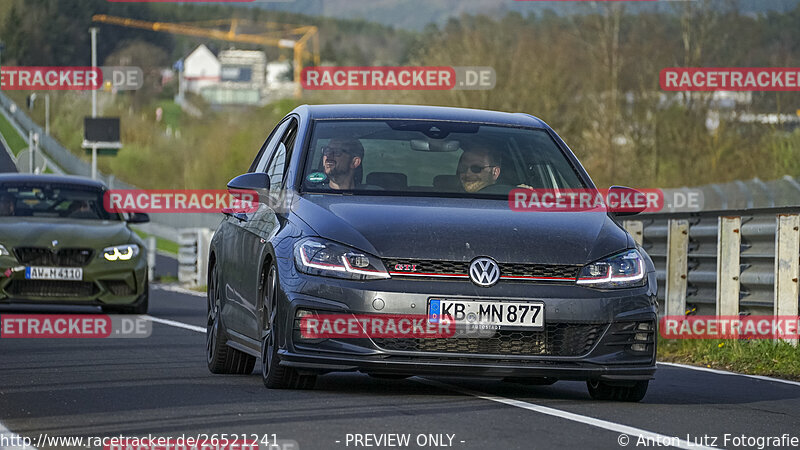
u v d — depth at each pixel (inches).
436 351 832.9
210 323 1115.3
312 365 839.1
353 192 927.0
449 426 713.0
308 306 842.8
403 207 892.6
